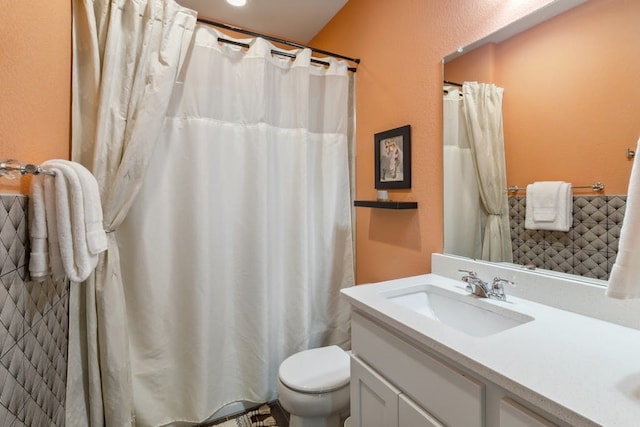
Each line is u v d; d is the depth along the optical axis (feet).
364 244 6.57
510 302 3.49
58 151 3.93
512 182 3.78
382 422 3.24
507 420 2.08
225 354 5.58
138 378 4.96
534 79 3.51
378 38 5.98
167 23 4.64
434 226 4.87
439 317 4.07
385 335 3.20
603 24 2.94
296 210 6.12
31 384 3.05
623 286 2.06
